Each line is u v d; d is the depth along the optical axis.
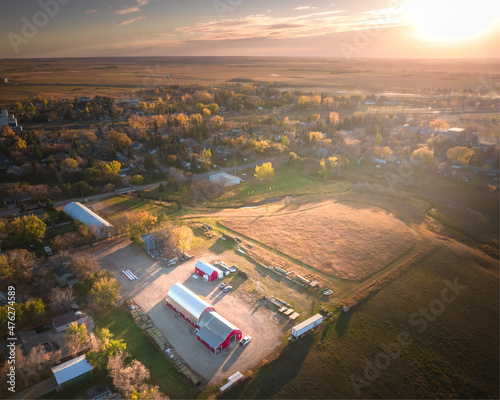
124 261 102.56
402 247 116.69
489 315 88.75
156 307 84.62
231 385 63.34
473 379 70.69
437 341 79.31
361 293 92.12
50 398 60.56
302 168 195.50
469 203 153.88
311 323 78.44
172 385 63.66
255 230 125.56
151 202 145.75
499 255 116.31
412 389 67.19
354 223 132.50
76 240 106.50
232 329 73.19
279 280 96.94
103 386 62.44
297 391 64.56
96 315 80.69
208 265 97.19
